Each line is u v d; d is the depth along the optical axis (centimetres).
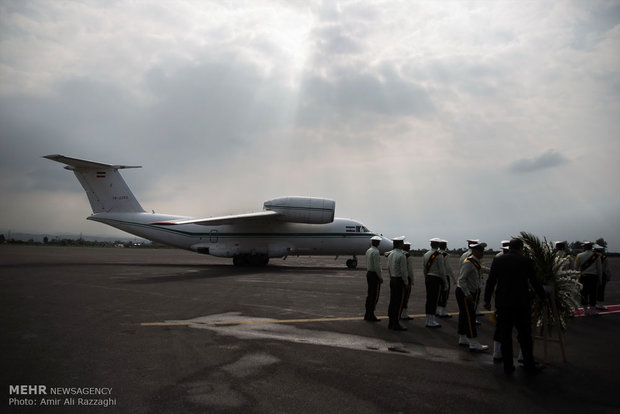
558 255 748
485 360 663
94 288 1411
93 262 2809
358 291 1448
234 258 2552
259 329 834
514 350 739
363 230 2564
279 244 2489
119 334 770
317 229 2516
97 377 537
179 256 4209
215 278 1792
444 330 893
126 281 1639
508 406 468
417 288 1659
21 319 891
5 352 645
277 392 493
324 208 2348
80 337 742
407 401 475
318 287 1535
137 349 670
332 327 876
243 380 532
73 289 1377
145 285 1512
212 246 2484
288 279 1803
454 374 583
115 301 1142
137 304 1098
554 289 711
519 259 624
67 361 603
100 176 2525
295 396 481
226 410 438
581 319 1058
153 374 550
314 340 757
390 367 605
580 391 523
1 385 506
